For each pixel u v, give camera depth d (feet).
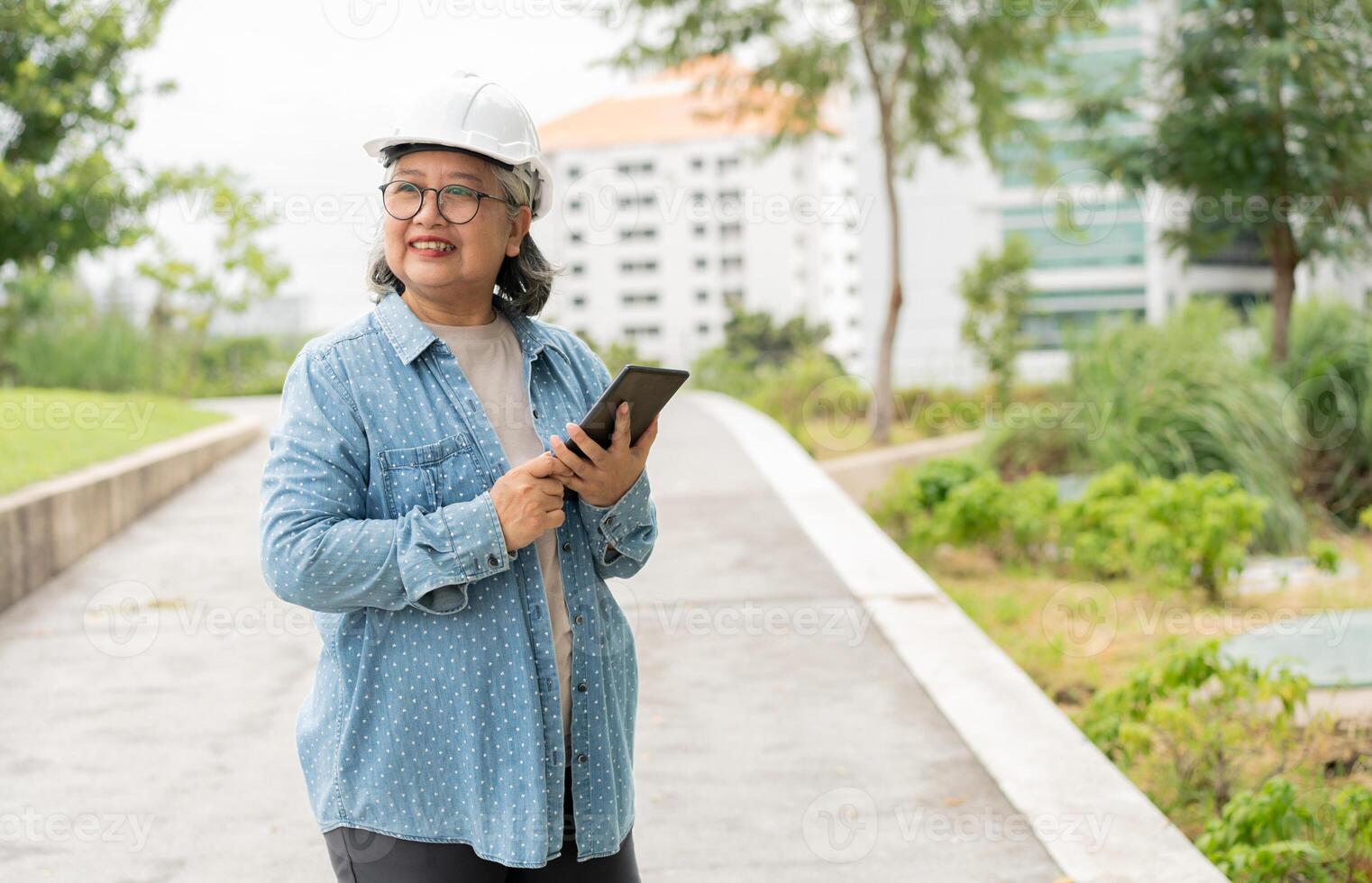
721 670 15.72
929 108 47.60
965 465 27.55
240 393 60.44
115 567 21.76
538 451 6.22
